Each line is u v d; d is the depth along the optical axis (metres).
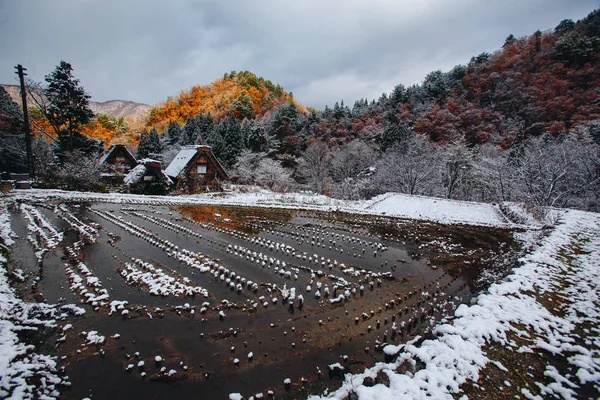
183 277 7.00
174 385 3.84
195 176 25.89
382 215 15.45
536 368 3.46
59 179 19.77
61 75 24.02
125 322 5.19
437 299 6.56
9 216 11.54
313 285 6.95
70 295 6.02
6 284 6.17
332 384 3.91
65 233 9.88
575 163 19.36
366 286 7.07
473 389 3.07
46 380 3.82
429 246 10.47
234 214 14.52
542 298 5.16
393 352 3.88
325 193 29.61
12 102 29.80
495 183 24.20
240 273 7.42
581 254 7.56
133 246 8.98
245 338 4.86
